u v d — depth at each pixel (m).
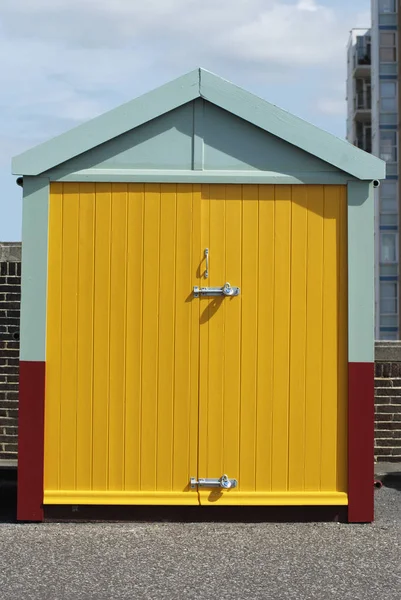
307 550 6.62
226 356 7.36
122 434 7.35
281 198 7.41
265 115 7.34
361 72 65.12
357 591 5.70
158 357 7.35
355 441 7.38
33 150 7.32
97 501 7.30
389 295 55.31
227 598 5.55
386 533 7.11
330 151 7.35
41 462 7.34
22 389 7.34
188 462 7.35
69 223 7.37
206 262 7.35
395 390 9.87
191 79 7.34
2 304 9.93
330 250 7.42
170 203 7.37
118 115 7.33
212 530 7.16
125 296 7.36
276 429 7.38
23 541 6.83
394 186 55.88
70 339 7.36
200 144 7.39
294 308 7.39
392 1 56.84
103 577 5.96
